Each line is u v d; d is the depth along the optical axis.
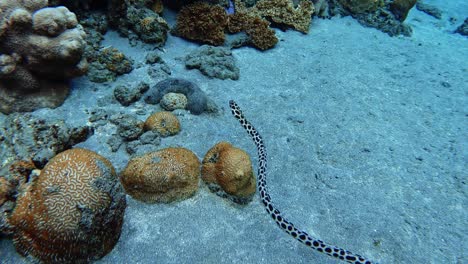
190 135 0.86
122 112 0.87
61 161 0.54
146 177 0.64
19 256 0.53
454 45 1.85
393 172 0.87
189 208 0.68
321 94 1.16
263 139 0.91
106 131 0.82
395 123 1.07
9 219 0.53
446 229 0.73
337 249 0.62
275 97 1.10
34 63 0.77
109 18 1.13
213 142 0.85
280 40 1.48
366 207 0.76
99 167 0.55
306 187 0.79
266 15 1.54
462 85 1.38
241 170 0.67
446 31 2.08
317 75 1.27
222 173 0.69
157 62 1.10
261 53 1.35
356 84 1.25
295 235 0.65
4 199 0.55
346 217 0.72
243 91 1.10
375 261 0.64
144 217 0.64
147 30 1.13
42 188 0.51
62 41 0.76
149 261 0.57
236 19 1.34
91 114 0.85
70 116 0.84
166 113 0.85
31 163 0.62
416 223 0.73
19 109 0.80
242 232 0.65
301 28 1.58
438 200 0.80
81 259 0.53
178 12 1.38
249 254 0.61
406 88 1.30
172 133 0.84
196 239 0.62
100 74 0.97
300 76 1.24
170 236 0.61
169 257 0.58
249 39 1.34
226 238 0.63
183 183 0.68
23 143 0.65
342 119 1.05
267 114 1.01
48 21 0.73
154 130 0.82
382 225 0.72
